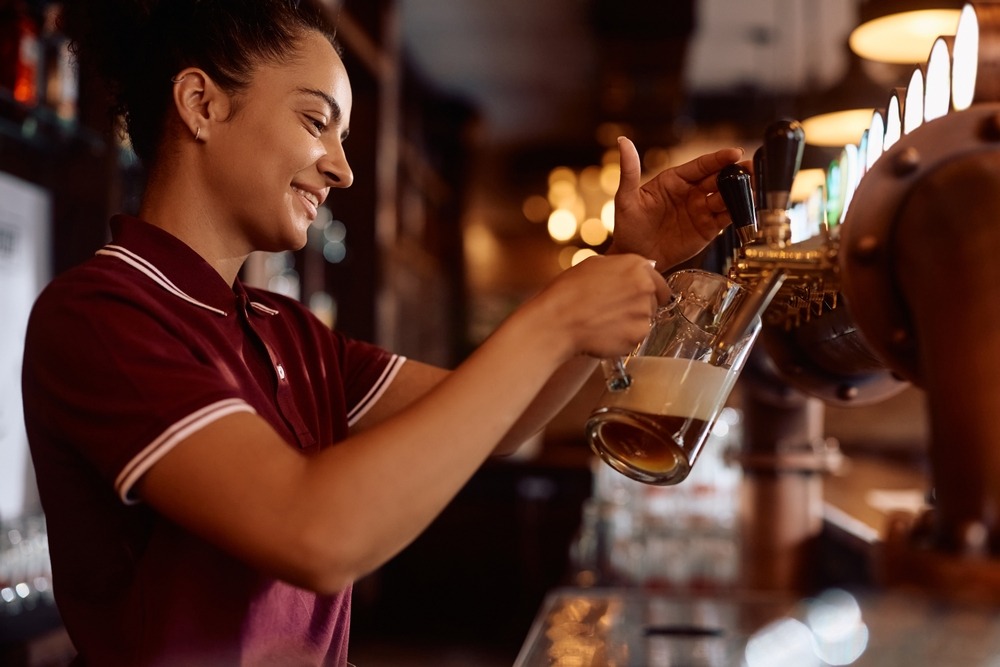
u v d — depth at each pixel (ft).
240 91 3.82
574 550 8.70
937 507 2.26
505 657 16.29
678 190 4.05
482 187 32.40
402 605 19.24
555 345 3.14
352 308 16.56
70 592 3.73
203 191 3.92
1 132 7.35
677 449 3.42
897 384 4.09
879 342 2.68
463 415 2.98
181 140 3.90
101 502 3.56
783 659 3.85
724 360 3.50
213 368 3.38
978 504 2.13
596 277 3.19
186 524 3.04
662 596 6.09
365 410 4.73
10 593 6.53
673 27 18.79
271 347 4.08
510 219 32.68
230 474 2.98
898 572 2.21
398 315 23.20
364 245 16.52
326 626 4.04
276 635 3.74
